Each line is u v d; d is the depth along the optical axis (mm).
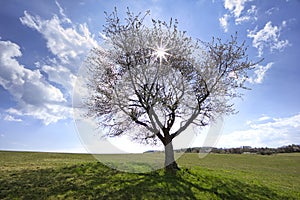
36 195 7938
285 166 21781
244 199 9445
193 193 9102
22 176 10156
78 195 8078
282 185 13312
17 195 7875
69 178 10047
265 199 9828
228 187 10625
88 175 10633
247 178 13648
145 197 8203
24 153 19484
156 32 11031
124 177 10359
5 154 18109
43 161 15180
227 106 11641
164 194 8625
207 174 12523
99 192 8445
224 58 12281
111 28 11891
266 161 23844
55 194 8102
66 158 17688
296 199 10508
